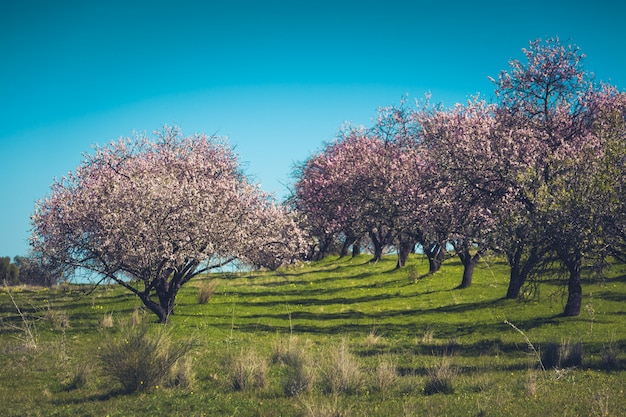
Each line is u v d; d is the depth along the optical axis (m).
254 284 51.59
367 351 24.89
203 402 15.41
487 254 35.22
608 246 24.06
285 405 14.75
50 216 35.22
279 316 37.09
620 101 35.28
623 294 37.91
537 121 35.41
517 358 22.59
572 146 32.78
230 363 19.98
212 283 42.88
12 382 18.27
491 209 34.69
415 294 44.00
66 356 21.67
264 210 39.81
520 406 13.75
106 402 15.64
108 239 33.19
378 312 38.38
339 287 49.28
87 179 40.28
